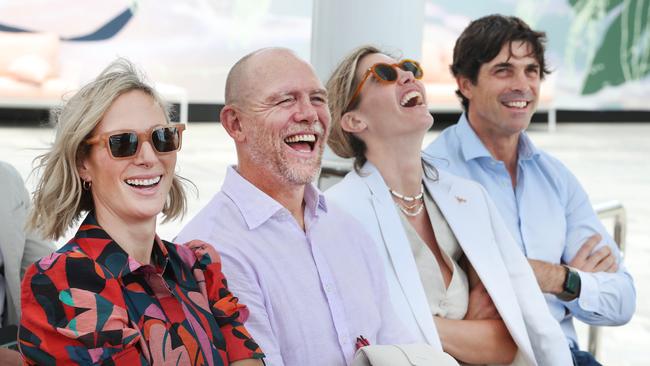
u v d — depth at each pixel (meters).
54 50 11.17
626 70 15.04
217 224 2.05
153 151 1.68
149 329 1.60
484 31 2.93
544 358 2.51
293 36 12.58
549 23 14.41
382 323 2.21
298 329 2.01
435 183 2.56
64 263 1.56
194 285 1.76
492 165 2.91
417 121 2.46
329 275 2.09
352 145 2.55
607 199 8.30
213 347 1.70
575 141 12.59
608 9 14.71
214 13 12.25
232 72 2.16
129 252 1.69
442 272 2.49
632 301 2.93
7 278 2.37
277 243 2.06
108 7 11.70
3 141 9.62
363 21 2.89
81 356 1.51
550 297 2.89
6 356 1.95
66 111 1.66
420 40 2.98
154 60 12.05
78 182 1.66
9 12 11.28
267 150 2.11
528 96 2.92
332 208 2.22
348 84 2.50
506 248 2.58
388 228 2.41
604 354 4.27
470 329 2.41
